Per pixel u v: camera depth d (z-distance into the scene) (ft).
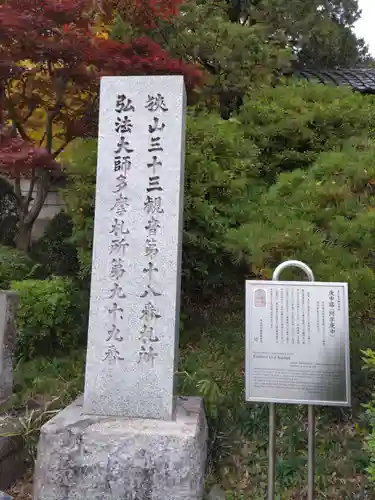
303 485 9.53
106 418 9.41
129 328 9.86
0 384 11.05
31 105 18.54
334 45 30.48
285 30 24.90
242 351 13.98
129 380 9.66
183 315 15.16
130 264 10.07
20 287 14.35
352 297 9.79
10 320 11.60
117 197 10.32
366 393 11.34
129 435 8.63
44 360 14.08
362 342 11.64
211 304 16.83
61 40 14.29
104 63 14.62
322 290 8.32
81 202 13.89
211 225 13.92
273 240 9.82
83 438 8.71
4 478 9.51
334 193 10.95
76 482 8.55
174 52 20.07
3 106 17.72
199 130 14.98
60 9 13.92
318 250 9.75
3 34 13.52
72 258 20.15
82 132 17.81
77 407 10.21
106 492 8.46
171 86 10.56
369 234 10.07
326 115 16.76
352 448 10.16
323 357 8.04
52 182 19.90
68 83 16.75
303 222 10.12
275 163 16.85
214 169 14.34
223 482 10.00
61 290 14.60
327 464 9.80
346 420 11.01
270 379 8.11
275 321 8.32
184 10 19.86
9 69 14.44
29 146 13.21
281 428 10.89
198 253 14.49
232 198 14.64
